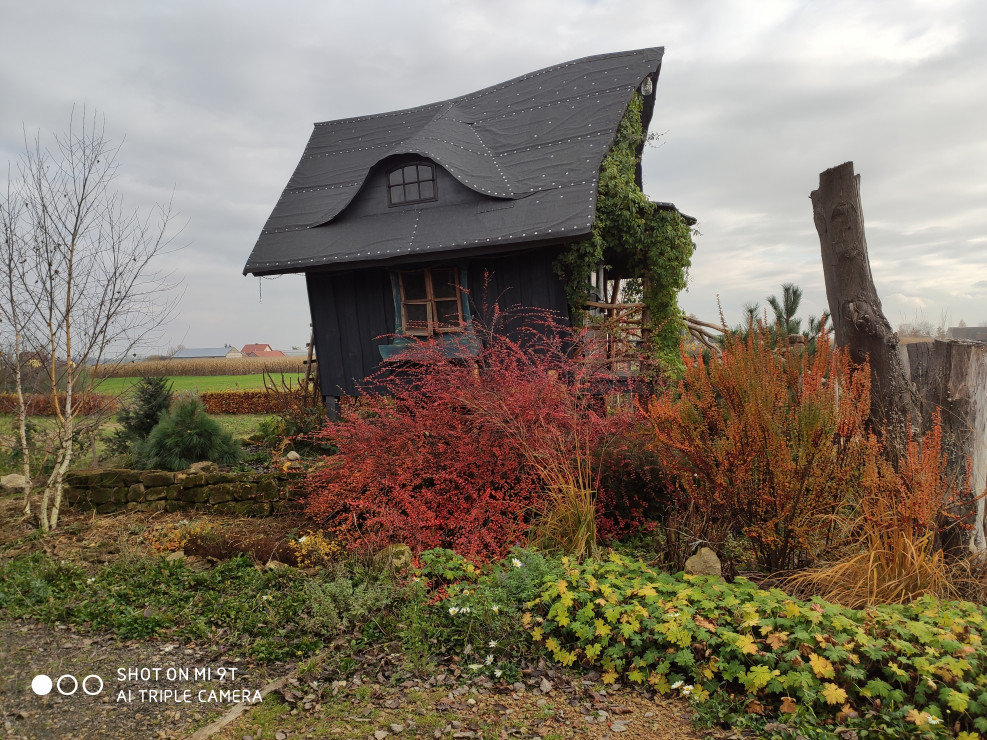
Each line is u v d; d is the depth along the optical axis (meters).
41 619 5.68
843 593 5.27
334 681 4.60
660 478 7.21
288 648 5.04
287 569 6.37
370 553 6.32
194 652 5.12
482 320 12.05
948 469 5.85
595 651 4.58
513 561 5.66
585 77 14.11
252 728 4.07
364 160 15.02
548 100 13.97
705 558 5.78
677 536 6.16
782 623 4.42
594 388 8.49
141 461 10.74
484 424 7.32
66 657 5.03
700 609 4.81
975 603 5.24
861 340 6.34
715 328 12.27
